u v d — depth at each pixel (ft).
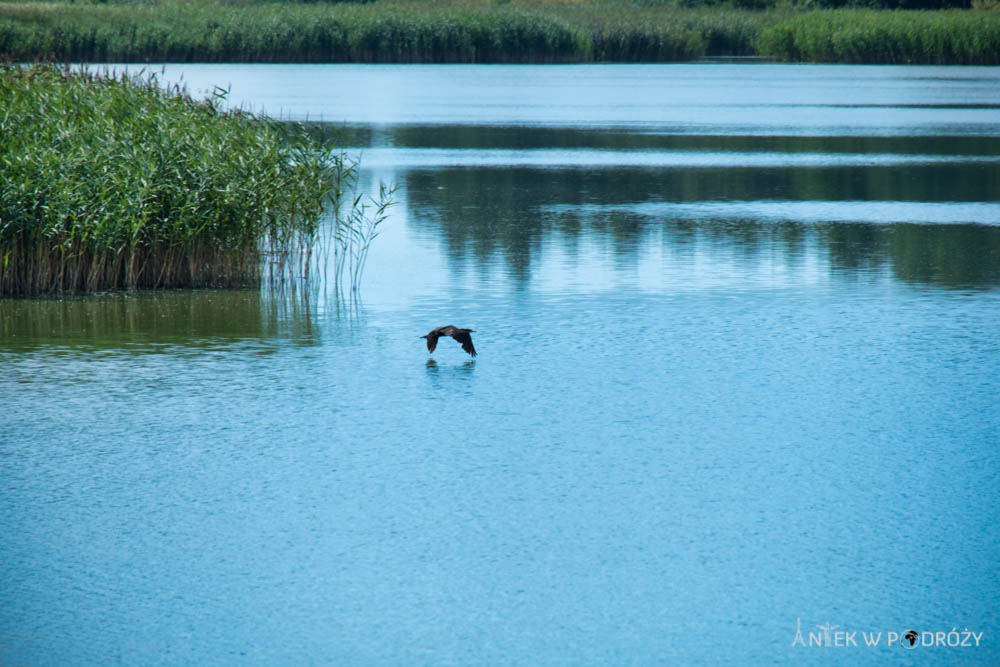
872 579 77.05
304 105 481.05
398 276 188.14
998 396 120.26
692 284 180.34
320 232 227.20
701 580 76.89
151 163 180.75
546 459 100.73
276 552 81.10
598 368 131.95
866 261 199.00
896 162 347.36
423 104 527.40
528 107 527.81
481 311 162.40
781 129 449.06
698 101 566.36
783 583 76.43
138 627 70.54
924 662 66.85
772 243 217.36
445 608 73.00
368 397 120.47
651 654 67.56
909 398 119.55
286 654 67.51
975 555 80.64
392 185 291.58
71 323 156.25
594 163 343.05
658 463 99.71
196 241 183.01
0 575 77.36
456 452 102.63
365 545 82.38
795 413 114.42
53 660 66.64
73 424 111.34
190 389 123.95
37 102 192.95
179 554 80.79
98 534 84.28
